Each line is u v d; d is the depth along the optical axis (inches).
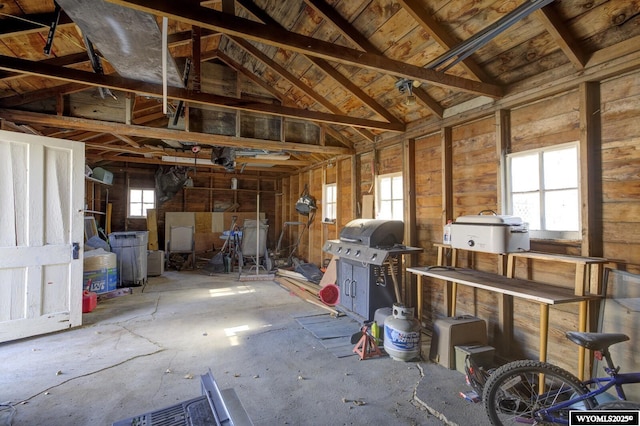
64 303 137.8
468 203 132.3
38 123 141.5
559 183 102.3
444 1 95.8
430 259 151.4
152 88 120.2
